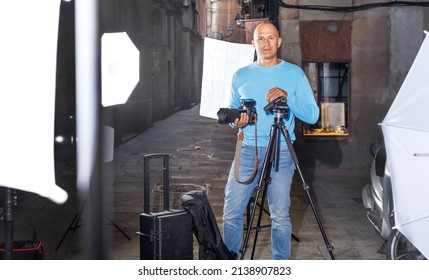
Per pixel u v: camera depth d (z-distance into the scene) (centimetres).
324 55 1091
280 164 430
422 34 1080
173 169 1097
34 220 680
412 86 341
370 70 1094
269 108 414
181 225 384
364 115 1102
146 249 382
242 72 445
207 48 492
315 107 438
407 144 337
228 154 1338
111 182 927
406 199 337
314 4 1080
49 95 201
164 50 2339
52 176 201
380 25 1084
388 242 438
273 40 436
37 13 199
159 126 2089
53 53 201
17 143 199
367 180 990
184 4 2977
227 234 445
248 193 442
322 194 871
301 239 619
